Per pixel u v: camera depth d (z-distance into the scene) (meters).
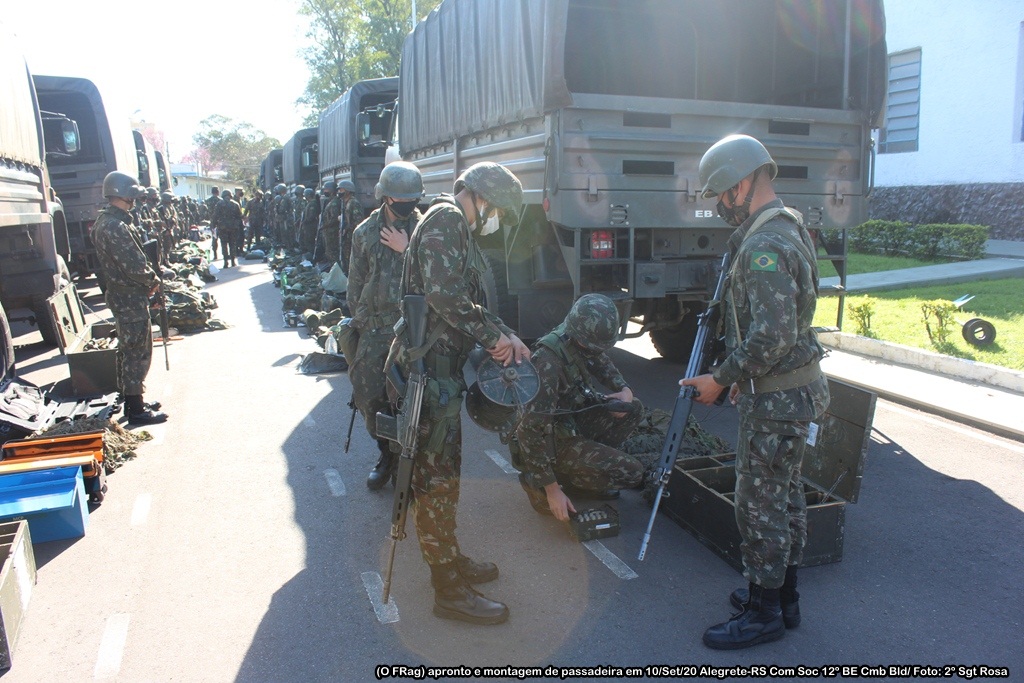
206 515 4.05
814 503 3.64
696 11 7.21
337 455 4.92
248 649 2.87
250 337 8.92
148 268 5.43
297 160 21.34
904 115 15.05
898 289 9.93
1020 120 12.87
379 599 3.20
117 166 12.38
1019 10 12.63
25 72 7.99
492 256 6.21
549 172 5.05
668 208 5.28
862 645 2.83
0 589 2.81
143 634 2.98
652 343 7.46
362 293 3.98
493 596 3.20
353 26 39.44
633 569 3.41
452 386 2.87
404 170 3.92
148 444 5.17
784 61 6.67
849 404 3.67
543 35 5.05
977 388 5.92
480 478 4.49
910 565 3.41
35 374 7.45
